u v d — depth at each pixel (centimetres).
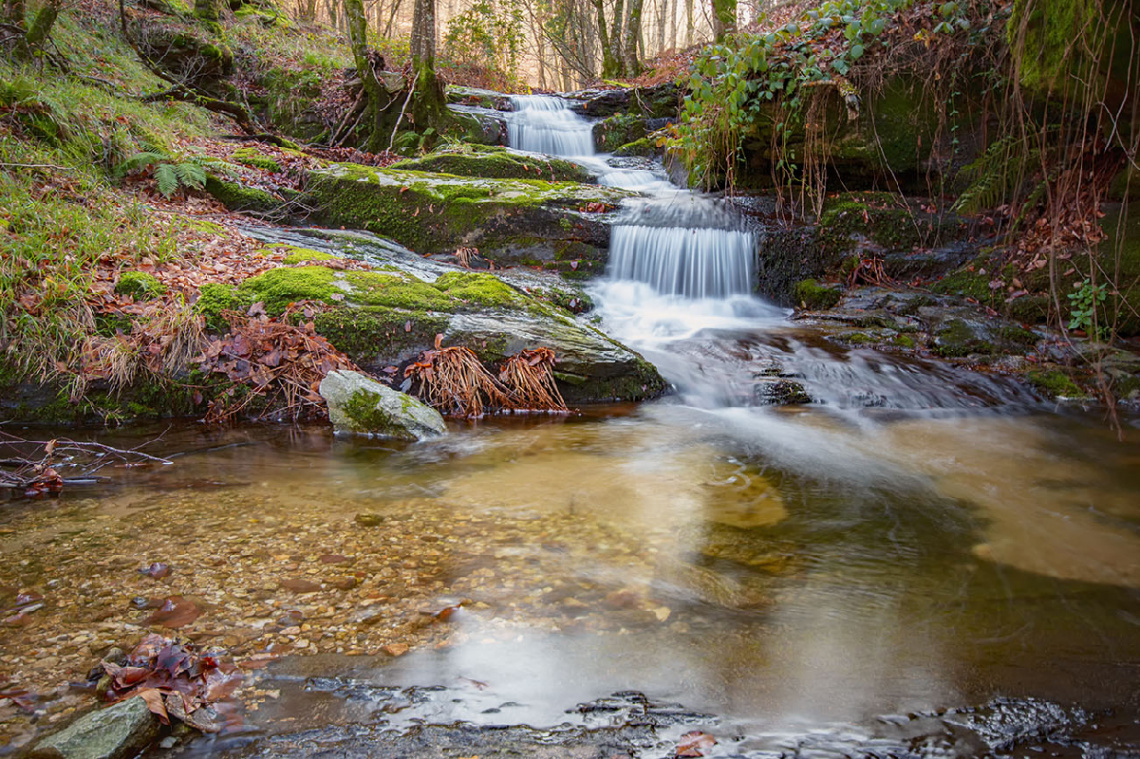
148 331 517
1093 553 305
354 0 1321
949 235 864
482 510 343
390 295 605
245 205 894
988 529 334
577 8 2636
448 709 188
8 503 342
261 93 1484
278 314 556
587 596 253
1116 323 663
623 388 614
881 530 330
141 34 1369
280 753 171
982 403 605
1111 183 732
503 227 911
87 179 714
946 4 792
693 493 379
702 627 234
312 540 300
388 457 440
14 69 855
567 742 176
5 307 493
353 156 1250
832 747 177
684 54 1922
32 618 228
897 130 916
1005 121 809
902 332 748
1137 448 482
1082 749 178
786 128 946
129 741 167
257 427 505
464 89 1562
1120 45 524
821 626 237
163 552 284
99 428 489
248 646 214
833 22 913
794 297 898
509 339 593
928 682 205
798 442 493
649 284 911
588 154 1439
